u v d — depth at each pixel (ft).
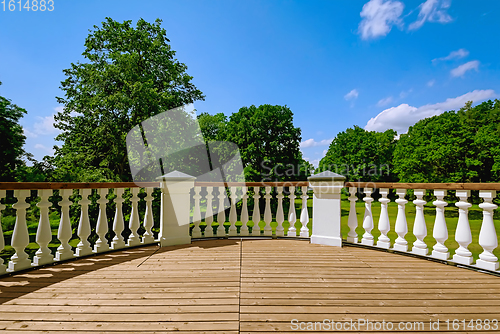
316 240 13.57
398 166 103.55
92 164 42.01
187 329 5.49
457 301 6.95
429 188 10.55
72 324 5.68
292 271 9.30
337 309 6.45
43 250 9.75
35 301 6.84
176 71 49.65
